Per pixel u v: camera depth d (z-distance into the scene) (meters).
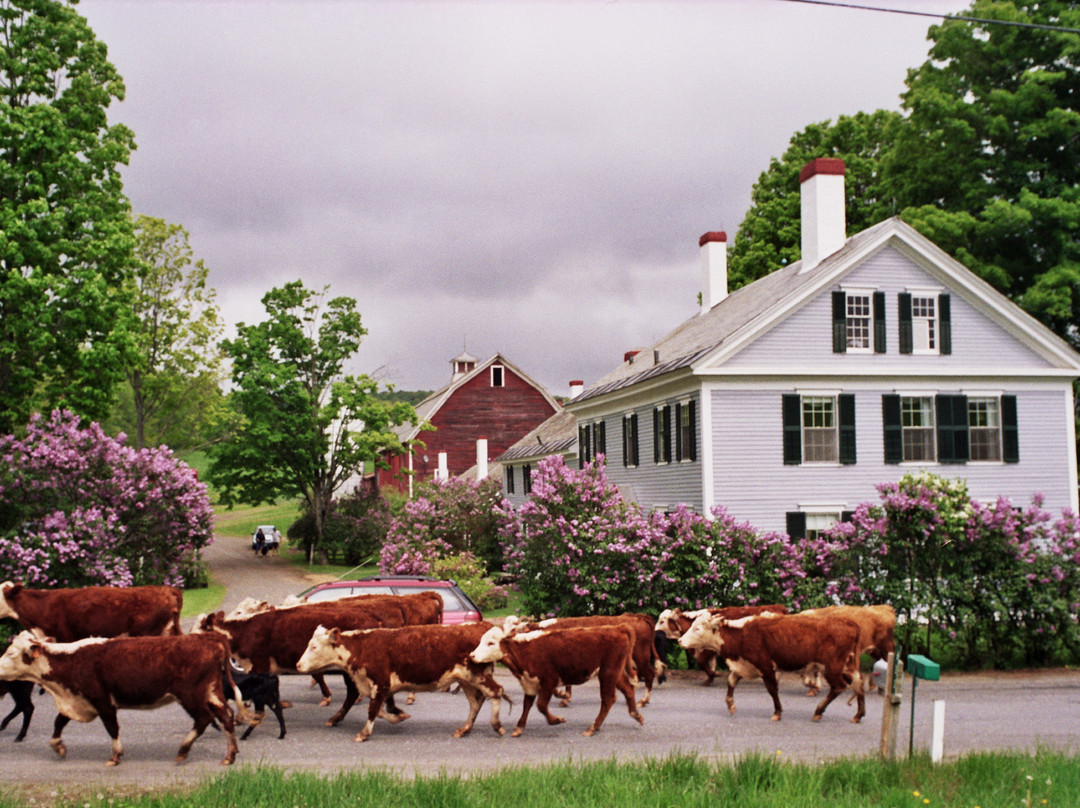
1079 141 33.38
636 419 31.72
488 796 8.98
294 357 47.38
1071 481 28.53
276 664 13.38
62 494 22.44
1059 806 8.84
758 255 42.44
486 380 62.66
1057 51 33.22
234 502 46.84
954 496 19.23
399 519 36.44
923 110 34.59
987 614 19.20
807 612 15.74
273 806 8.57
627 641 13.15
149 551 25.58
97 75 30.88
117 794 9.25
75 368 29.64
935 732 10.46
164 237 41.44
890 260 27.52
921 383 27.66
